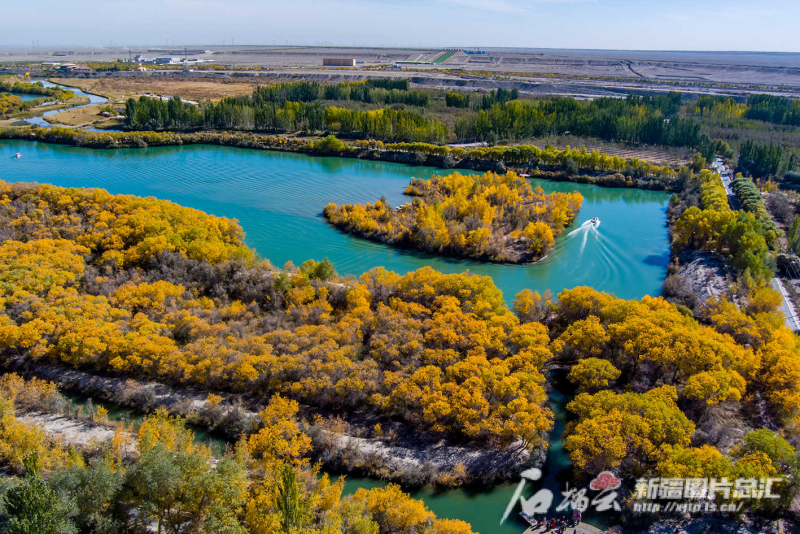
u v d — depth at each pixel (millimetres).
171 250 114375
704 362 77688
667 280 123938
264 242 148500
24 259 102500
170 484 53219
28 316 88250
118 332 86438
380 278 108562
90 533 51125
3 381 79500
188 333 91250
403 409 76375
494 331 87062
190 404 79000
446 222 151375
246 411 77438
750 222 135000
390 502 58656
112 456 62531
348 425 75312
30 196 133000
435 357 81625
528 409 71500
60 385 83125
